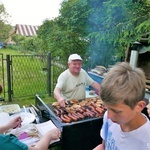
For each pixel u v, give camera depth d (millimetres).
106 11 3938
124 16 3605
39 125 1520
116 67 690
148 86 2570
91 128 1517
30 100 4379
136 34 3236
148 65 3057
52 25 5641
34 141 1305
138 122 683
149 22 2988
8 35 19359
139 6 3361
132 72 656
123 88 609
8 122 1474
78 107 1883
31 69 4805
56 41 5230
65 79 2389
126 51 3344
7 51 12328
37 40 7262
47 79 4691
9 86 4207
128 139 706
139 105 647
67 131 1396
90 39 4719
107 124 841
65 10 5105
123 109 627
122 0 3516
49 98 4535
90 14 4488
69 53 5008
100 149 950
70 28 4996
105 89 631
